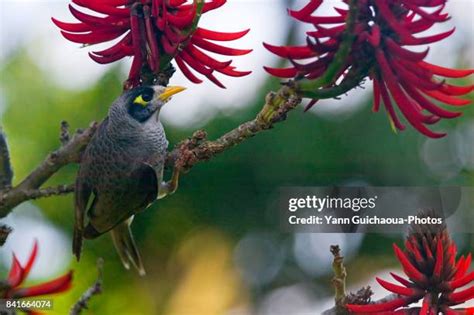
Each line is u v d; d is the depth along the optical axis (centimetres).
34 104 739
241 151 747
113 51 382
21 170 712
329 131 746
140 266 484
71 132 733
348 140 743
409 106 330
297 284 742
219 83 385
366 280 696
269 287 739
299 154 748
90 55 381
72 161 448
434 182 731
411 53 324
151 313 706
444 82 326
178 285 726
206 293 733
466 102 335
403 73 330
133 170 452
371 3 328
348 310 395
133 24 376
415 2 329
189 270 732
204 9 382
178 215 738
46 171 440
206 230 739
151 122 458
